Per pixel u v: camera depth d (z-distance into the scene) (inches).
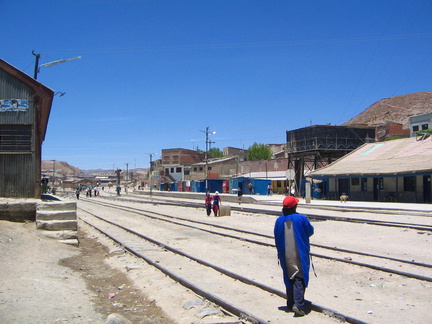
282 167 2797.7
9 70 606.9
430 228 628.1
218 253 476.1
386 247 497.7
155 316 253.4
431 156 1386.6
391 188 1470.2
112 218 1076.5
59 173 7391.7
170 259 442.0
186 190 3376.0
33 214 562.3
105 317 245.1
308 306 255.0
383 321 228.7
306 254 240.8
